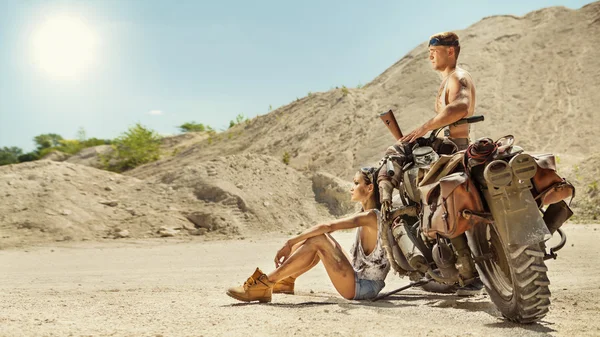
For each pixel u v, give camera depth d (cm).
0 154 7550
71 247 1531
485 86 3881
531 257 365
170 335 353
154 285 698
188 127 6625
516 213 362
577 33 4209
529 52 4181
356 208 2109
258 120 4459
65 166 2198
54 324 393
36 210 1833
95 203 1953
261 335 352
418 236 468
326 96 4253
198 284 702
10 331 363
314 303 496
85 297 557
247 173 2253
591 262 809
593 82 3653
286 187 2241
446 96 526
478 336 353
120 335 352
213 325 387
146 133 4669
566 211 401
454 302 479
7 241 1617
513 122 3491
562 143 3195
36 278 837
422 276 482
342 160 3309
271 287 504
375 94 4041
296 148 3650
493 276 407
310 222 2036
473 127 3481
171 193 2088
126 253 1327
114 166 4612
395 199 496
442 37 534
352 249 534
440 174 396
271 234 1811
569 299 501
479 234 412
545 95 3684
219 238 1730
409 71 4172
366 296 516
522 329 374
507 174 358
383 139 3400
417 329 373
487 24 4738
